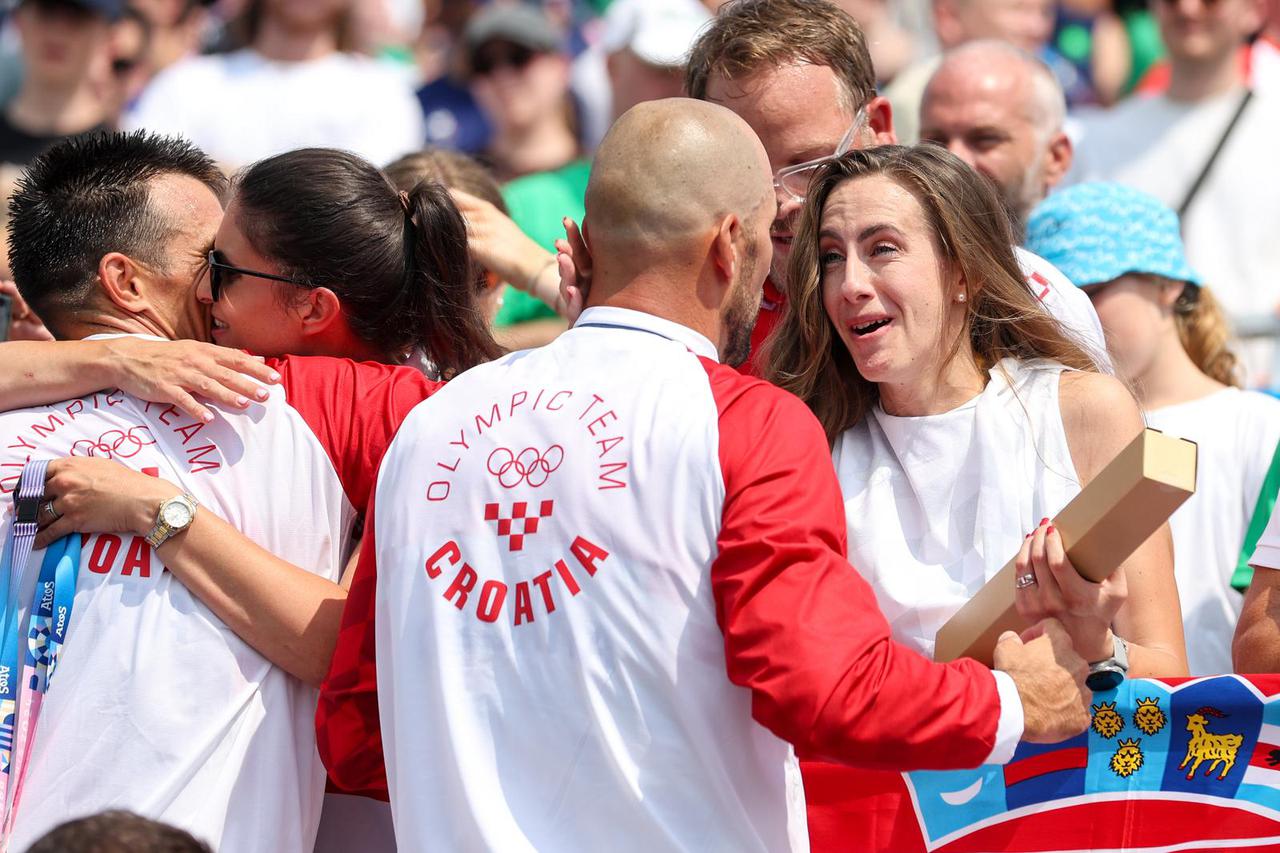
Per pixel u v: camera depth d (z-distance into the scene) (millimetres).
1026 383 12039
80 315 12109
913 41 29703
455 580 10203
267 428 11469
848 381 12391
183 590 11062
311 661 11086
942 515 11812
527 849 9781
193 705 10883
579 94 30719
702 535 9930
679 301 10602
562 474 10133
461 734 9984
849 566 9953
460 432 10523
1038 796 11383
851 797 11609
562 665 9922
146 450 11328
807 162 13617
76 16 25859
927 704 9625
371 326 12258
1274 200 22516
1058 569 10156
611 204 10617
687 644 9859
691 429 10062
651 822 9742
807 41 13859
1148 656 11523
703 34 14477
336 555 11594
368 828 12039
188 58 29453
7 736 10820
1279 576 12086
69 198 12094
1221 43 22891
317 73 27453
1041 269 13398
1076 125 23922
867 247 11773
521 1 33906
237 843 10852
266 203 11945
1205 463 15680
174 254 12164
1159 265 16016
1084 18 31328
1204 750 11258
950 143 18594
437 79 29875
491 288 16391
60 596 10984
